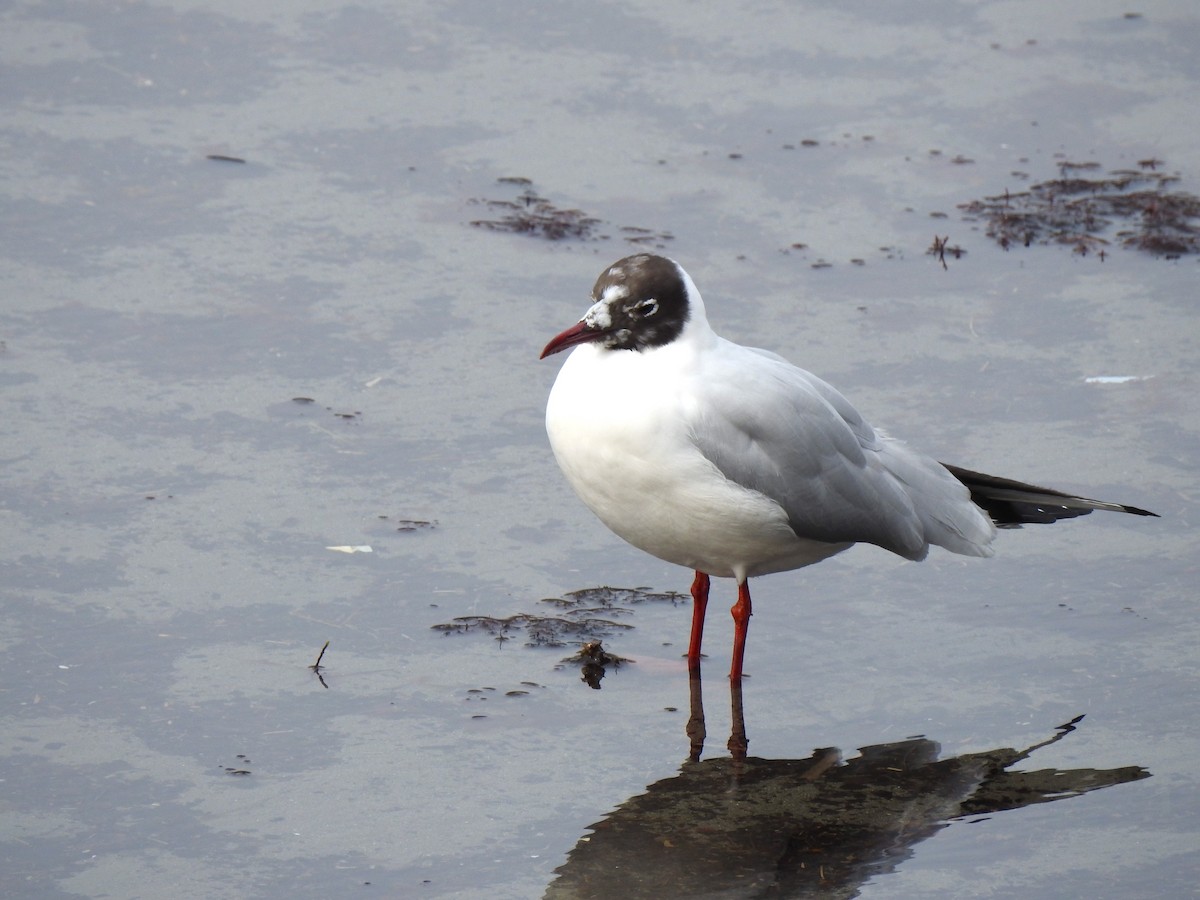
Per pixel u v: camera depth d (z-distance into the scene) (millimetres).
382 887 9023
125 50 19656
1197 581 12055
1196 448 13602
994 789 9961
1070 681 10992
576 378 10734
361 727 10414
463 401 14141
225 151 17859
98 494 12672
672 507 10711
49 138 17844
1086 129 19016
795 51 20328
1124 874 9195
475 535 12492
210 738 10242
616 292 10531
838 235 16922
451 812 9672
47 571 11758
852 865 9273
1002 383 14508
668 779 10047
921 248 16734
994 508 11969
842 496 10945
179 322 15047
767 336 15133
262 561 12031
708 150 18344
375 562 12109
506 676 11008
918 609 11867
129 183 17203
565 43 20312
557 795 9852
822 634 11609
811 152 18375
